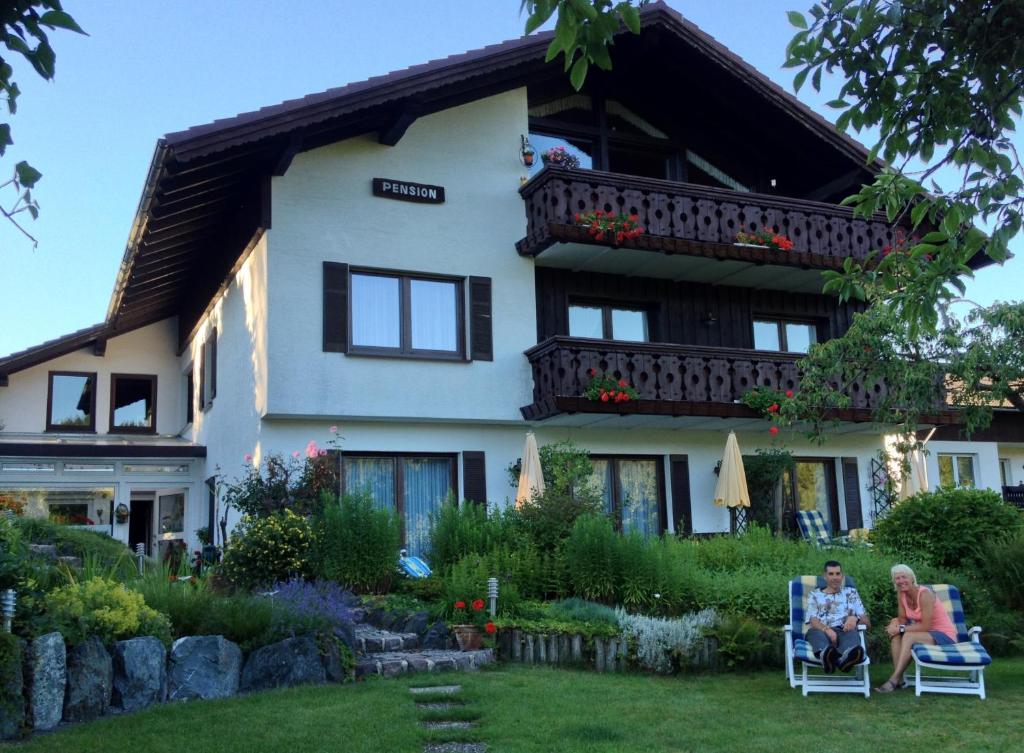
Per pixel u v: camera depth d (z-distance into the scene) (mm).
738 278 17656
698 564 12461
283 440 14133
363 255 14719
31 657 6836
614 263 16484
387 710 7473
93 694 7250
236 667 8289
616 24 4809
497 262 15742
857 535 16047
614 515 15719
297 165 14469
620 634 9930
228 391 16469
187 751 6305
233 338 16188
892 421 14031
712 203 16703
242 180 14867
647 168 18750
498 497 15398
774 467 16953
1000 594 12305
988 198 5918
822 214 17703
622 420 15930
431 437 15109
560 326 16469
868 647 10625
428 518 15078
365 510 12305
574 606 10867
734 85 18094
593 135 17891
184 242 17094
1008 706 8250
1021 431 20906
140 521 20062
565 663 9914
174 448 18359
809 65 5887
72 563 11766
